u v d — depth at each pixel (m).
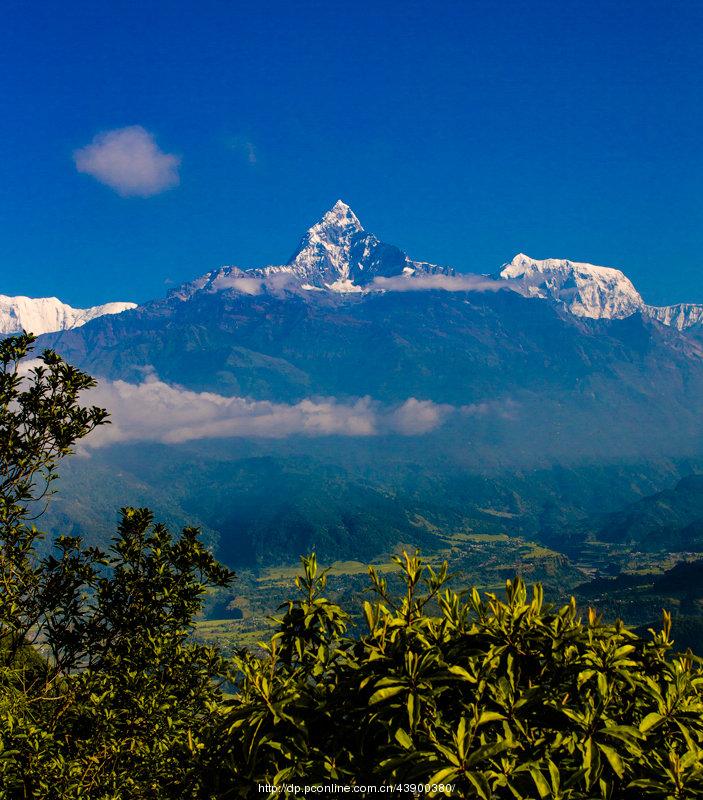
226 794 5.59
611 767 4.88
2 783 10.62
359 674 5.61
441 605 6.12
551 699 5.14
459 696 5.50
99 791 11.64
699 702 5.42
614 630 5.87
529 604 5.97
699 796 4.72
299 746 5.36
